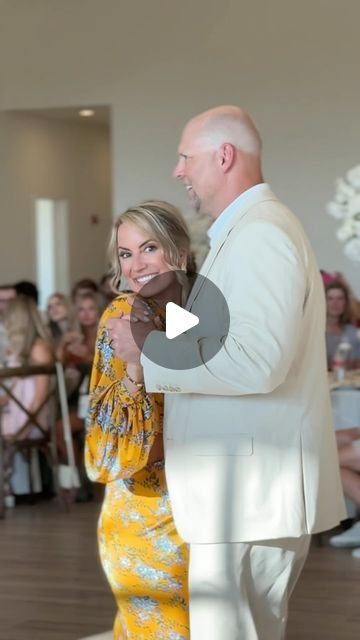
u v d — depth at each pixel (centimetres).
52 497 744
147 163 1024
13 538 613
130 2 1020
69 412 732
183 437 257
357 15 969
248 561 258
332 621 445
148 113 1022
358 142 973
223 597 256
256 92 995
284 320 242
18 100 1056
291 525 253
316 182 984
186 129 270
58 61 1043
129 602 291
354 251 494
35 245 1205
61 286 1299
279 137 991
